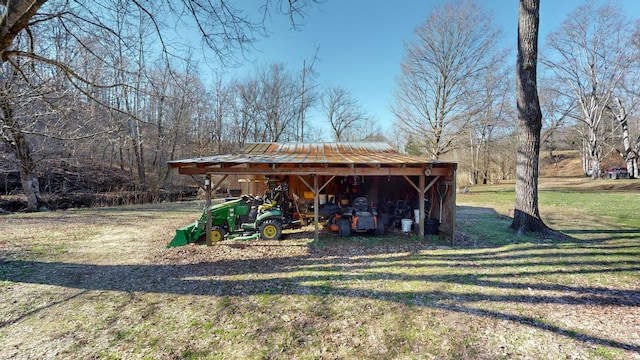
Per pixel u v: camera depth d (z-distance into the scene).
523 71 6.97
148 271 4.91
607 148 31.16
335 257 5.68
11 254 5.91
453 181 6.68
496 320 3.18
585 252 5.63
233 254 5.92
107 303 3.71
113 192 17.53
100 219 10.50
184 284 4.34
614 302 3.54
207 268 5.06
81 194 16.14
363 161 6.48
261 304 3.67
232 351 2.71
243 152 9.66
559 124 25.64
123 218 10.76
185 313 3.45
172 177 21.14
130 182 19.19
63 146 11.60
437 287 4.12
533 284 4.15
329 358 2.60
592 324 3.04
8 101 6.56
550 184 24.30
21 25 3.99
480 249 6.11
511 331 2.95
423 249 6.21
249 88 25.98
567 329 2.96
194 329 3.09
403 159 7.14
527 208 7.26
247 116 26.28
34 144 12.90
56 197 14.80
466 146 20.98
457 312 3.39
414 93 19.38
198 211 12.96
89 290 4.12
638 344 2.67
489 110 18.62
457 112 18.41
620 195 15.42
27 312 3.46
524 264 5.02
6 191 14.87
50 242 6.93
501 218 10.12
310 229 8.40
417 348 2.72
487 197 17.62
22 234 7.79
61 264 5.29
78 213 12.13
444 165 6.80
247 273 4.80
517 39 7.08
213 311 3.49
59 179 16.52
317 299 3.80
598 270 4.65
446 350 2.67
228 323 3.21
